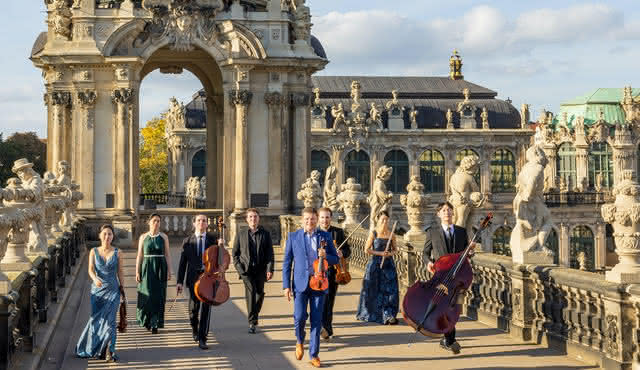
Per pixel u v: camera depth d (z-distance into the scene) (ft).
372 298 63.31
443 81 421.18
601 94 404.36
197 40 138.00
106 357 50.34
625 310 43.65
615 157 378.73
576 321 49.21
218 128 162.20
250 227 60.49
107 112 135.95
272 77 140.36
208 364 49.80
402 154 395.34
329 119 394.32
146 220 144.97
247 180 139.95
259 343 56.29
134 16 135.33
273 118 140.56
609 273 45.73
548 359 48.67
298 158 143.13
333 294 56.39
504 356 49.80
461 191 63.41
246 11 140.46
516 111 406.82
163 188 420.77
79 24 134.31
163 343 56.54
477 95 412.16
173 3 136.56
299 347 50.06
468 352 51.26
